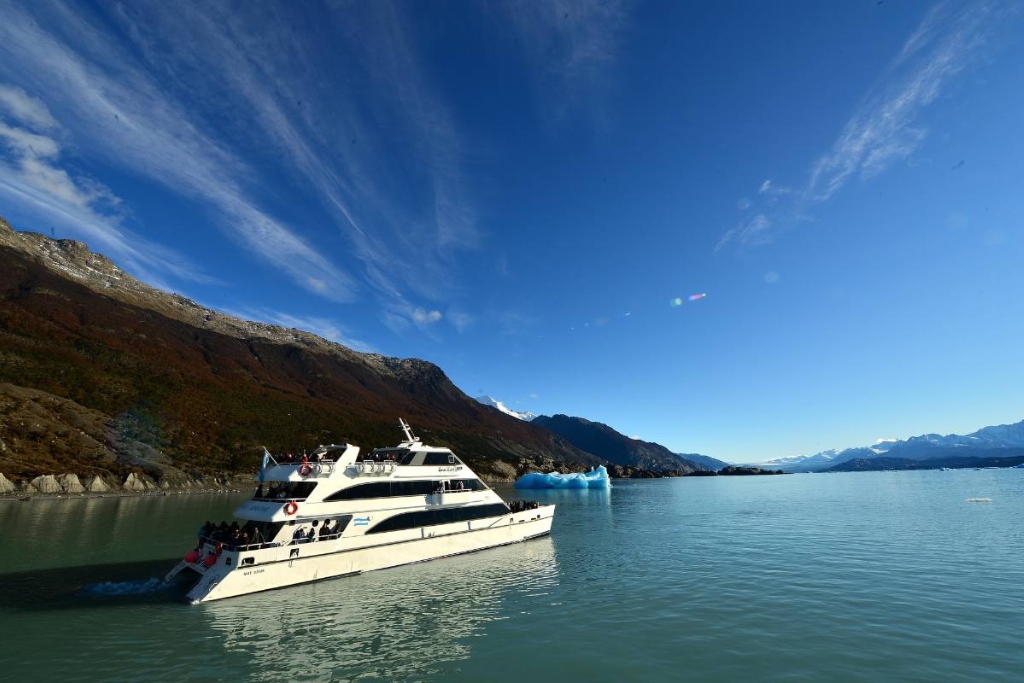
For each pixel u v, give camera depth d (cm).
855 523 4541
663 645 1561
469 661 1445
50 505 5047
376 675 1353
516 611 1923
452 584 2333
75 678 1329
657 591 2217
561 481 12412
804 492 9544
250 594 2103
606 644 1573
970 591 2161
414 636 1655
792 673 1344
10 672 1362
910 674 1330
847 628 1700
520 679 1324
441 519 2884
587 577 2483
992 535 3703
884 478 17138
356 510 2491
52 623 1770
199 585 2069
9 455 6053
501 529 3247
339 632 1691
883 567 2656
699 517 5306
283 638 1636
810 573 2536
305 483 2402
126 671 1373
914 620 1778
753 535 3894
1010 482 12106
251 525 2330
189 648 1544
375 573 2497
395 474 2719
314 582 2297
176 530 3819
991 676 1312
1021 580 2345
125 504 5397
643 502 7656
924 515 5097
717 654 1483
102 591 2158
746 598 2088
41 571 2527
